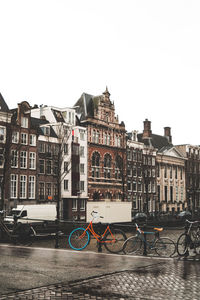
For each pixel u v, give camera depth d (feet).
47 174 168.86
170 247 47.88
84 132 191.72
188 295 27.02
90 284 29.55
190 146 286.46
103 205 122.93
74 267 36.11
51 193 169.58
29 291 27.07
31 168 161.68
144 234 48.96
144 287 28.99
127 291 27.73
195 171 290.35
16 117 161.89
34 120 176.86
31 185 161.38
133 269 35.65
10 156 131.13
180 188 269.44
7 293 26.48
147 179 204.54
